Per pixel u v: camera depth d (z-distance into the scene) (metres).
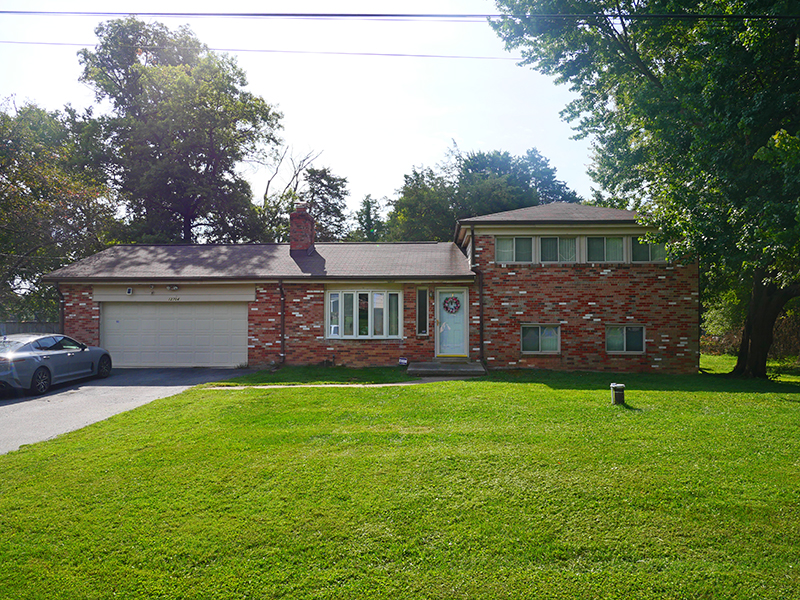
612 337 15.10
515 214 15.87
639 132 17.53
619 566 3.97
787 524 4.55
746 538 4.34
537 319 15.12
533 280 15.14
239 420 8.32
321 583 3.77
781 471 5.75
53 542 4.38
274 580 3.81
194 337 15.93
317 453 6.50
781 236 9.80
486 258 15.25
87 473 5.93
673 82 12.88
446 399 9.67
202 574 3.89
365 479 5.62
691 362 14.90
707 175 11.89
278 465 6.08
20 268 22.69
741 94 11.33
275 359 15.74
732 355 25.23
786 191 10.09
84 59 32.53
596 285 15.05
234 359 15.83
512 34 16.55
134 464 6.21
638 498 5.06
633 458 6.16
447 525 4.59
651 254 15.07
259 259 17.19
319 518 4.75
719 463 6.00
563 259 15.22
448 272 15.36
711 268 14.75
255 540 4.37
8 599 3.59
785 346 23.08
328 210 45.12
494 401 9.37
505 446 6.65
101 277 15.53
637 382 12.45
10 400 10.74
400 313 15.56
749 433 7.23
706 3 11.63
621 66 16.62
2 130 22.06
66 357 12.38
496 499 5.09
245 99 33.12
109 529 4.59
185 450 6.71
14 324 24.92
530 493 5.21
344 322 15.66
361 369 14.84
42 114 28.64
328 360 15.50
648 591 3.66
